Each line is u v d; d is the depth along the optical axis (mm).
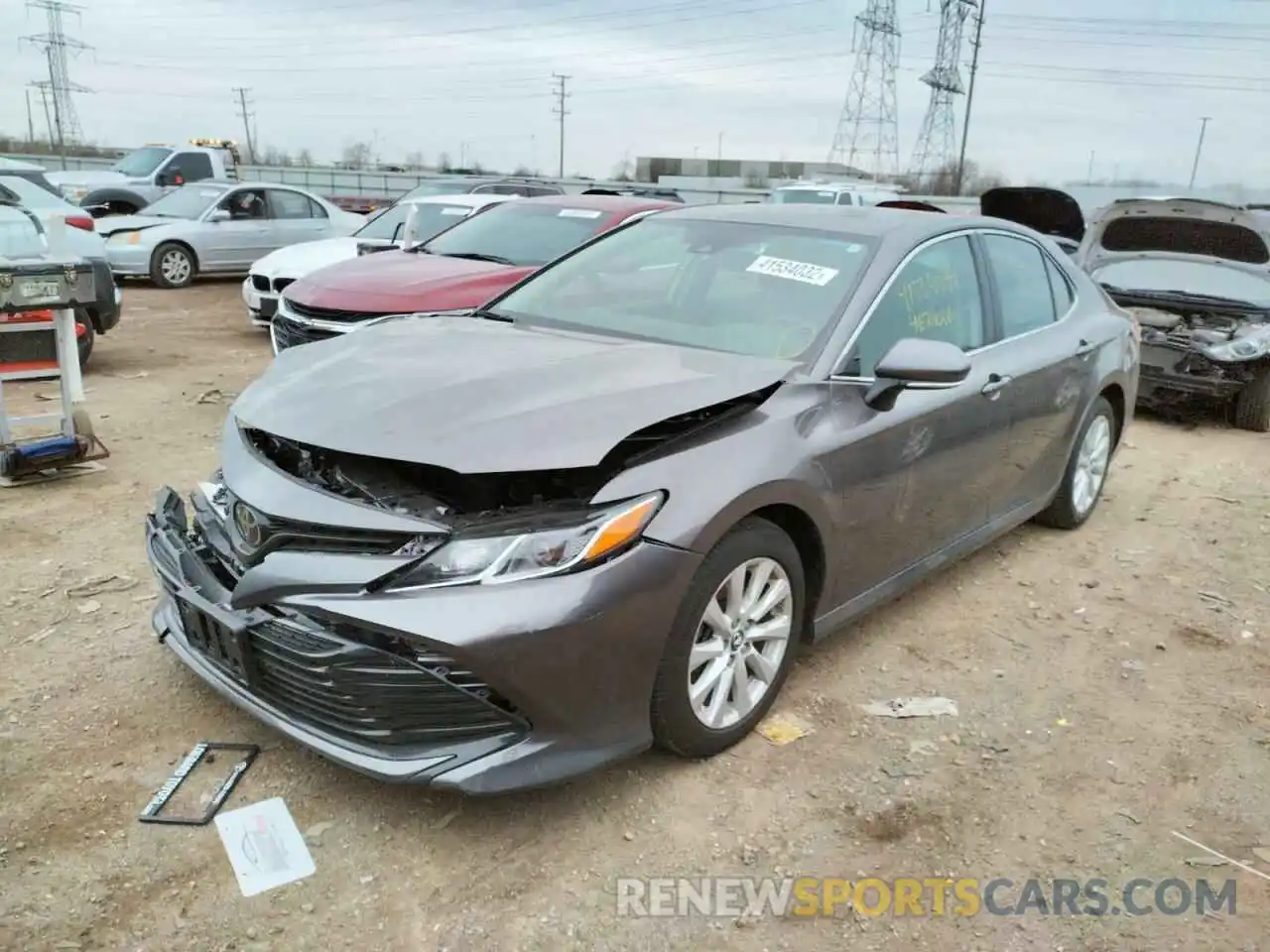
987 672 4000
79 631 4008
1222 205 8891
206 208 15375
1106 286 9031
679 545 2895
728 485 3033
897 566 3975
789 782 3219
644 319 4004
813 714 3621
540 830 2947
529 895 2699
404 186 49156
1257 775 3383
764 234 4242
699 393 3141
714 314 3904
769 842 2949
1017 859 2936
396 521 2773
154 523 3523
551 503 2877
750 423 3232
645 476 2918
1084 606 4676
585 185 34219
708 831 2980
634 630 2836
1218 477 7023
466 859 2822
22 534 4980
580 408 2975
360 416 2980
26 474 5742
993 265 4598
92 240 8844
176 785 3062
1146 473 7070
